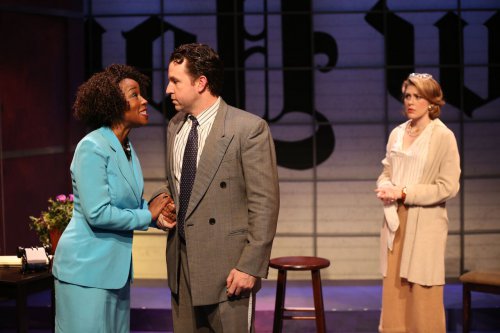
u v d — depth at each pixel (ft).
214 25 31.96
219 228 14.98
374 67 31.73
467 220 31.81
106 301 15.07
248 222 15.06
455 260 31.83
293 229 32.24
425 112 20.51
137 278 32.45
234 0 31.81
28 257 19.88
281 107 31.96
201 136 15.35
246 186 14.99
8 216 28.96
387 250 20.95
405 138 21.02
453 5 31.45
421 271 20.04
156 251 32.53
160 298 29.45
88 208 14.47
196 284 15.02
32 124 30.14
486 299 28.71
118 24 32.32
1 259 20.67
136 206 15.57
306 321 27.12
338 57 31.78
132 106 15.30
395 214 20.48
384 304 21.11
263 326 27.48
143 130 32.60
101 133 14.99
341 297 29.63
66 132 31.99
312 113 31.89
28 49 29.84
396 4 31.53
